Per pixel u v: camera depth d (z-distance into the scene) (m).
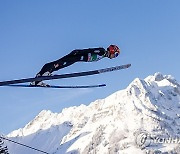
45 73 13.59
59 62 13.80
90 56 14.65
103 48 15.10
